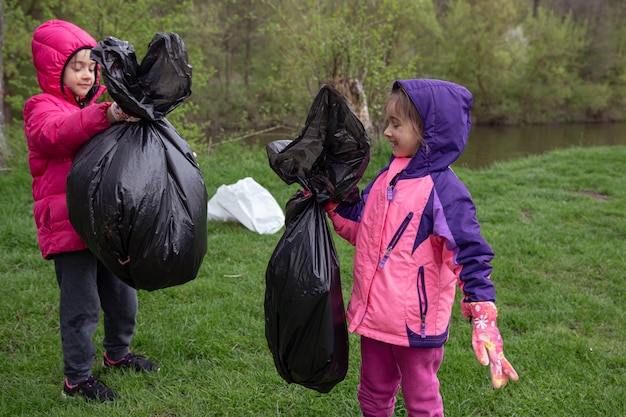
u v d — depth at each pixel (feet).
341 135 7.45
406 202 7.33
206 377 10.40
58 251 8.93
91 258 9.20
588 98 103.30
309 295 7.23
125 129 8.36
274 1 36.91
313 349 7.38
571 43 103.24
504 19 97.30
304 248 7.38
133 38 29.76
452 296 7.56
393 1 32.04
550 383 10.21
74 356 9.39
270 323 7.64
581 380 10.44
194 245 8.35
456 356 11.07
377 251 7.47
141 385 10.09
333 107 7.38
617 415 9.40
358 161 7.55
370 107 31.71
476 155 58.18
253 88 70.38
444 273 7.42
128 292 10.01
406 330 7.23
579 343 11.62
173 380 10.27
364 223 7.77
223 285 14.24
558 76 102.42
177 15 30.99
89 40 9.14
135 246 7.91
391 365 7.77
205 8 51.57
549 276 15.89
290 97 40.65
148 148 8.19
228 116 67.15
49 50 8.76
